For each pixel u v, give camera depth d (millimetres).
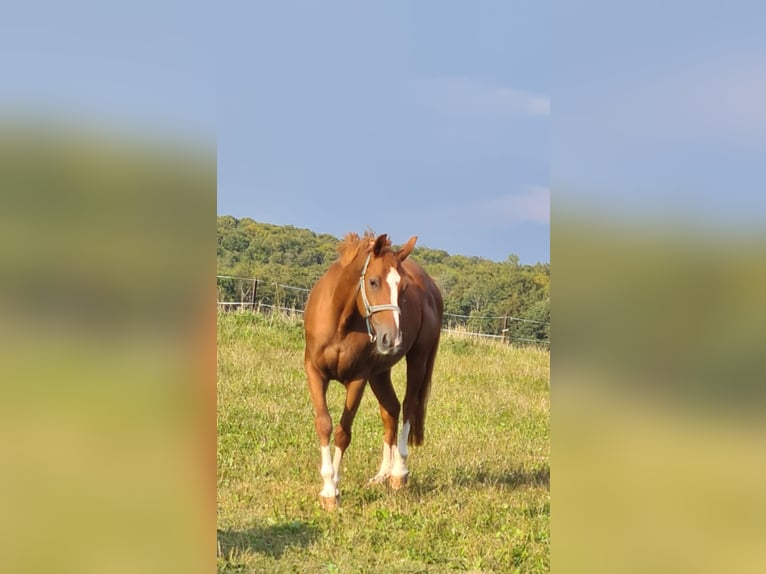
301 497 5266
